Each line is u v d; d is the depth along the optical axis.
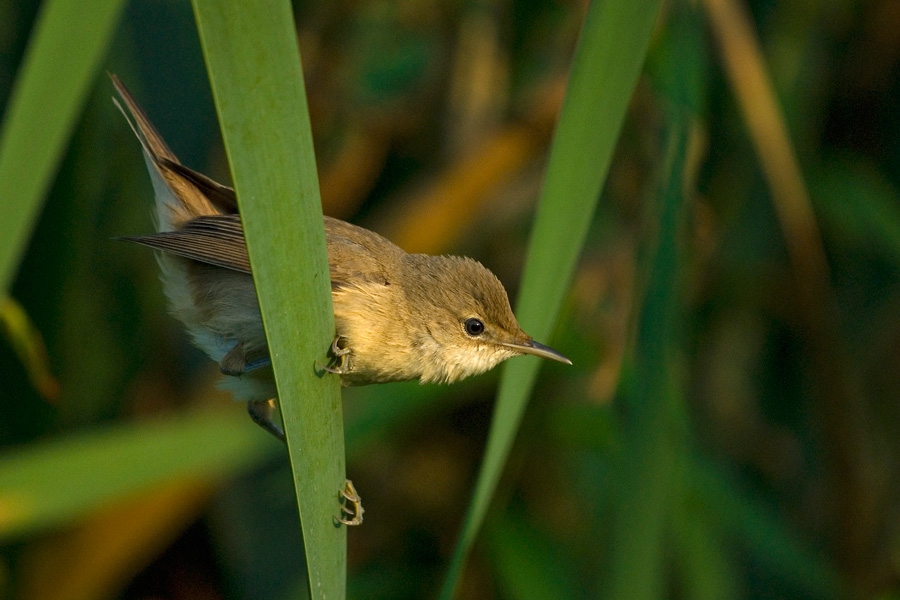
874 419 12.23
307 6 11.36
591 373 10.06
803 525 11.87
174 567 11.24
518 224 11.80
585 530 10.20
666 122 8.10
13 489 7.94
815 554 10.45
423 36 12.28
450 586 6.07
